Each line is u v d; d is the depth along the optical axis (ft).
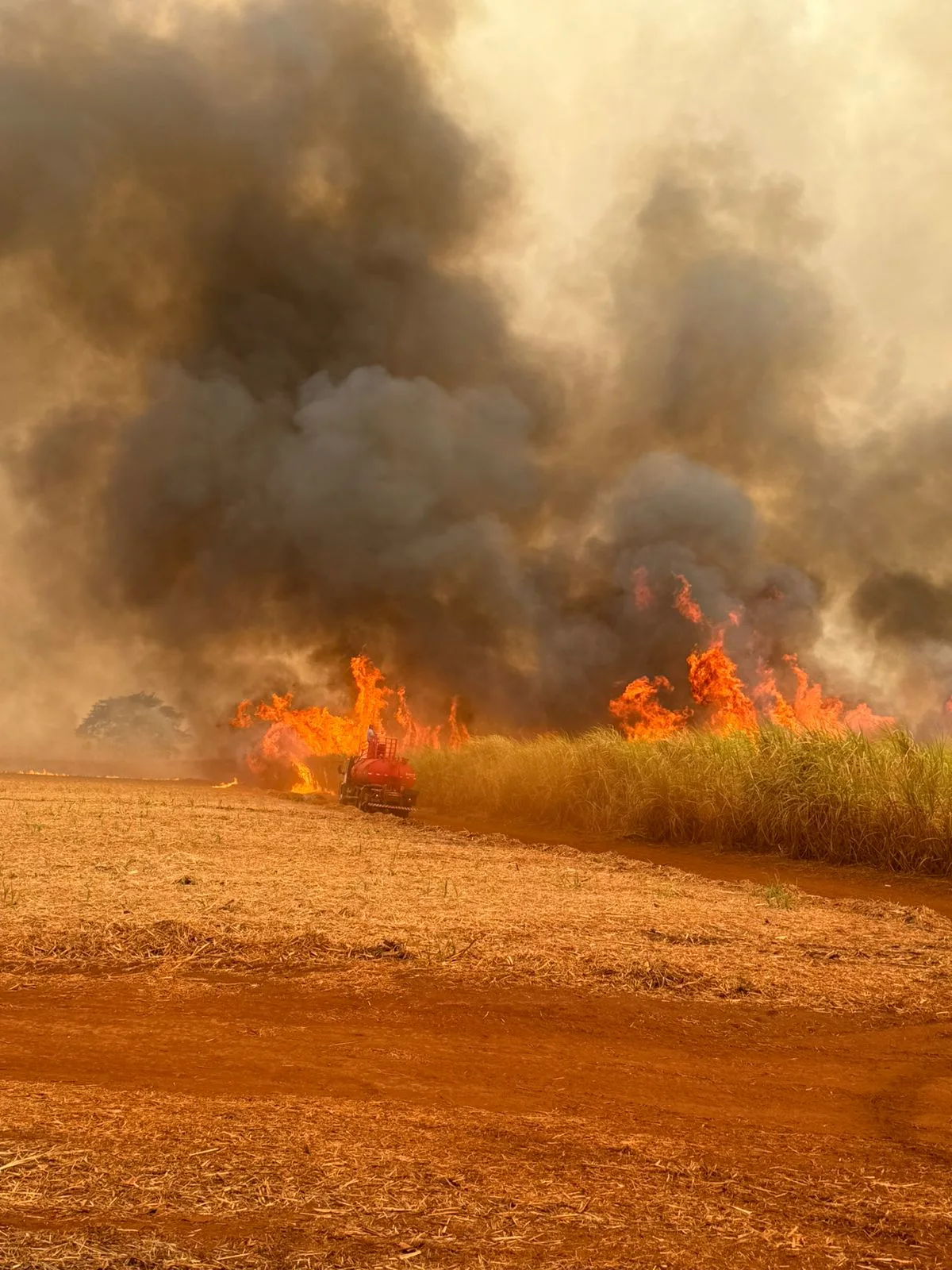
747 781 62.34
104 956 25.76
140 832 53.36
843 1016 23.65
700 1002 24.18
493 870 44.93
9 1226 11.00
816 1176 13.96
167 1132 14.21
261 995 23.34
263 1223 11.44
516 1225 11.75
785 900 39.52
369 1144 14.15
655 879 46.34
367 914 30.96
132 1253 10.50
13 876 35.60
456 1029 21.36
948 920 38.04
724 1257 11.26
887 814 54.08
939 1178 14.12
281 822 67.51
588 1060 19.70
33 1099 15.49
